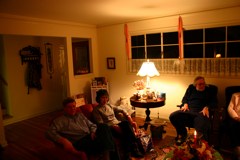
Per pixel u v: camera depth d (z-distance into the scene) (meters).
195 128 2.97
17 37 4.88
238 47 3.51
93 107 3.12
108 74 5.27
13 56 4.83
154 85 4.47
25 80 5.08
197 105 3.36
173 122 3.31
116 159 2.58
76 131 2.59
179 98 4.18
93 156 2.42
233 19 3.47
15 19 3.71
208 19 3.71
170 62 4.20
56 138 2.31
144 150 2.93
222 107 3.36
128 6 3.29
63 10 3.41
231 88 3.32
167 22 4.17
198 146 2.00
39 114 5.41
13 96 4.85
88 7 3.26
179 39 3.98
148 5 3.26
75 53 5.72
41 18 4.06
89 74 5.23
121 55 4.93
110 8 3.38
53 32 4.36
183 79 4.09
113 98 5.25
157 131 3.43
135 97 3.86
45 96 5.54
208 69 3.78
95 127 2.74
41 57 5.38
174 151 2.05
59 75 5.83
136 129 3.12
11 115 4.84
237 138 2.70
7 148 3.47
